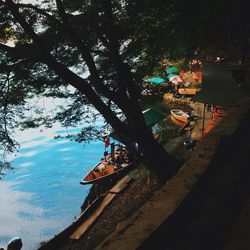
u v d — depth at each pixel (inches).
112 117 597.3
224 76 638.5
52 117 657.0
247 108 270.4
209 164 182.9
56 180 1160.8
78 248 580.7
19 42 598.9
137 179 821.2
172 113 1257.4
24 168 1295.5
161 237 130.7
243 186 192.7
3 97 592.4
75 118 657.0
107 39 632.4
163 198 149.5
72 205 973.2
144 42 639.8
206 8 498.0
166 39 623.5
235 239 151.9
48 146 1556.3
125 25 631.8
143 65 657.0
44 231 842.2
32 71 605.6
